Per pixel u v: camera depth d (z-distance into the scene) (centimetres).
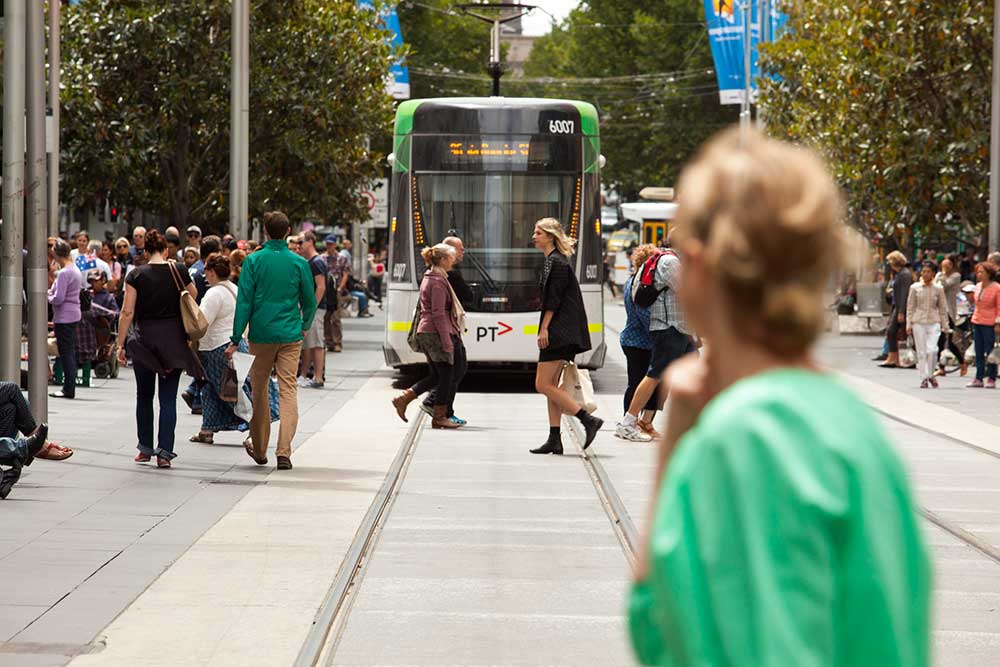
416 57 11881
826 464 245
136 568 1421
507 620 1247
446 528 1709
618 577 1434
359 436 2634
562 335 2372
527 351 3550
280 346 2180
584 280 3603
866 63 5362
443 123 3603
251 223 5981
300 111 5628
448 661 1106
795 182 259
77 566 1423
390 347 3653
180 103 5519
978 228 5447
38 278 2322
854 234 260
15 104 2269
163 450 2173
